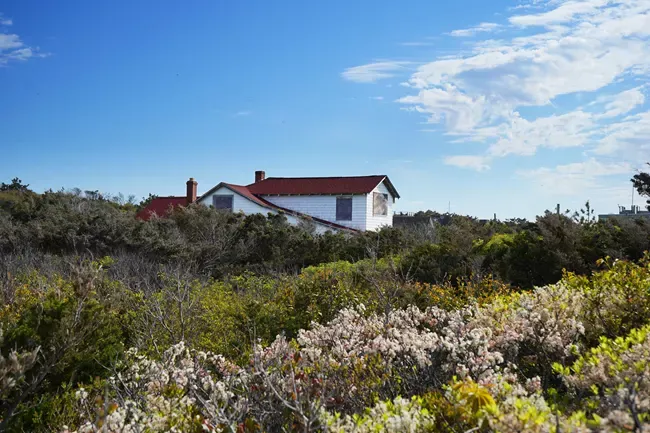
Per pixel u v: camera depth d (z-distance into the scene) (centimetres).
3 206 2391
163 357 548
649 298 530
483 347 462
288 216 2894
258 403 396
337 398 422
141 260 1714
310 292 922
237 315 855
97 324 600
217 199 3070
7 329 573
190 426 385
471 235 1260
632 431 265
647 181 1260
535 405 315
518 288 974
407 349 483
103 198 2977
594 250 1010
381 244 1969
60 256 1792
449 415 322
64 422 495
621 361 362
